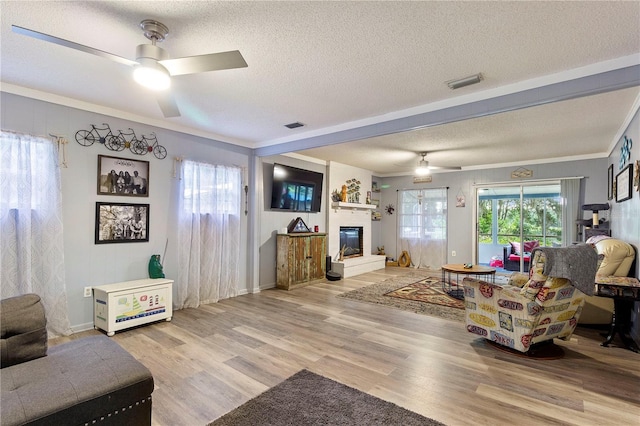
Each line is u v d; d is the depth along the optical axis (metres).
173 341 3.12
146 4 1.81
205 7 1.83
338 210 7.03
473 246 7.21
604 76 2.43
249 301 4.66
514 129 4.21
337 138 4.13
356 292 5.24
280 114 3.71
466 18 1.91
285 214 5.91
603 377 2.47
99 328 3.44
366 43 2.20
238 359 2.73
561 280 2.62
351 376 2.45
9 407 1.34
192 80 2.80
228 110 3.58
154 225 4.01
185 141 4.33
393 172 8.34
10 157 2.94
